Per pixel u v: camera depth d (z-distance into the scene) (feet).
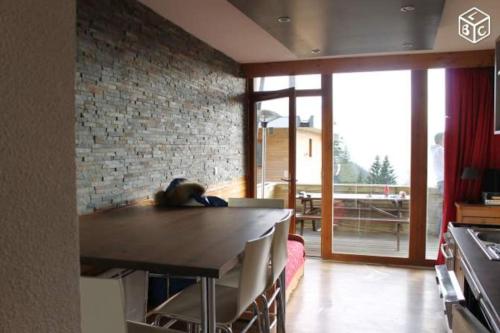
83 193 8.95
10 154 1.53
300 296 13.23
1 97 1.49
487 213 14.17
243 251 6.19
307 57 15.42
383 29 11.25
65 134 1.79
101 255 5.85
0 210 1.50
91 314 4.70
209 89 14.53
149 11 10.99
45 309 1.71
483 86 15.23
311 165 17.60
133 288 8.67
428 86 16.07
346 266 16.48
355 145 17.19
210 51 14.57
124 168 10.23
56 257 1.75
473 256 6.62
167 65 11.92
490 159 15.33
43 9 1.65
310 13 9.83
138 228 7.79
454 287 7.74
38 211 1.66
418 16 10.06
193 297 7.34
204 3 10.52
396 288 13.97
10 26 1.52
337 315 11.81
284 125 17.21
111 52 9.62
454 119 15.53
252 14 9.96
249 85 17.89
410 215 16.48
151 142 11.28
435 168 16.40
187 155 13.14
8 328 1.55
